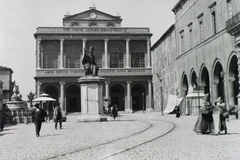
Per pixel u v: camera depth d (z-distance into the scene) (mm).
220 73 35312
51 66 70062
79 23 74812
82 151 11141
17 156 10469
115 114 34250
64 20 74625
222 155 9578
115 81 70312
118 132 18047
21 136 17641
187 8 46812
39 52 68875
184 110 43812
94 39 70938
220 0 34656
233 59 31578
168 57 58969
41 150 11680
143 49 73500
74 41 71062
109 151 10977
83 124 25406
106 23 75500
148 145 12352
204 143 12344
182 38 50531
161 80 64875
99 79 27578
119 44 73062
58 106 22609
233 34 27312
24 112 33781
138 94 74625
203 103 15633
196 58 42500
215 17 36281
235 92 34375
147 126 22641
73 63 70688
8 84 71875
